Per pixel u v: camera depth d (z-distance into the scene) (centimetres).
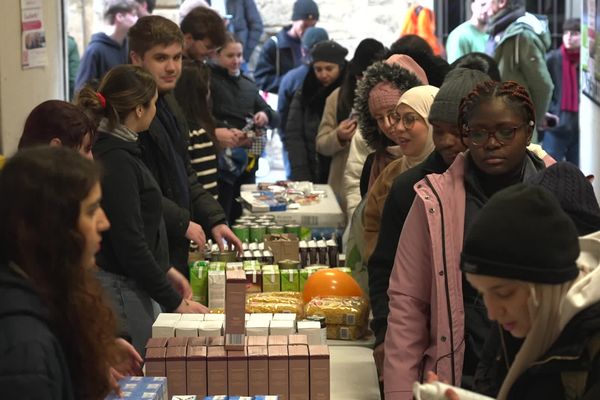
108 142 380
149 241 395
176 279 420
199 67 560
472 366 320
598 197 830
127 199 378
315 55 755
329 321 412
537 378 215
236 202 746
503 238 208
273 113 757
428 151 392
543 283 207
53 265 214
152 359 328
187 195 462
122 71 385
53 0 748
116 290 383
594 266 225
